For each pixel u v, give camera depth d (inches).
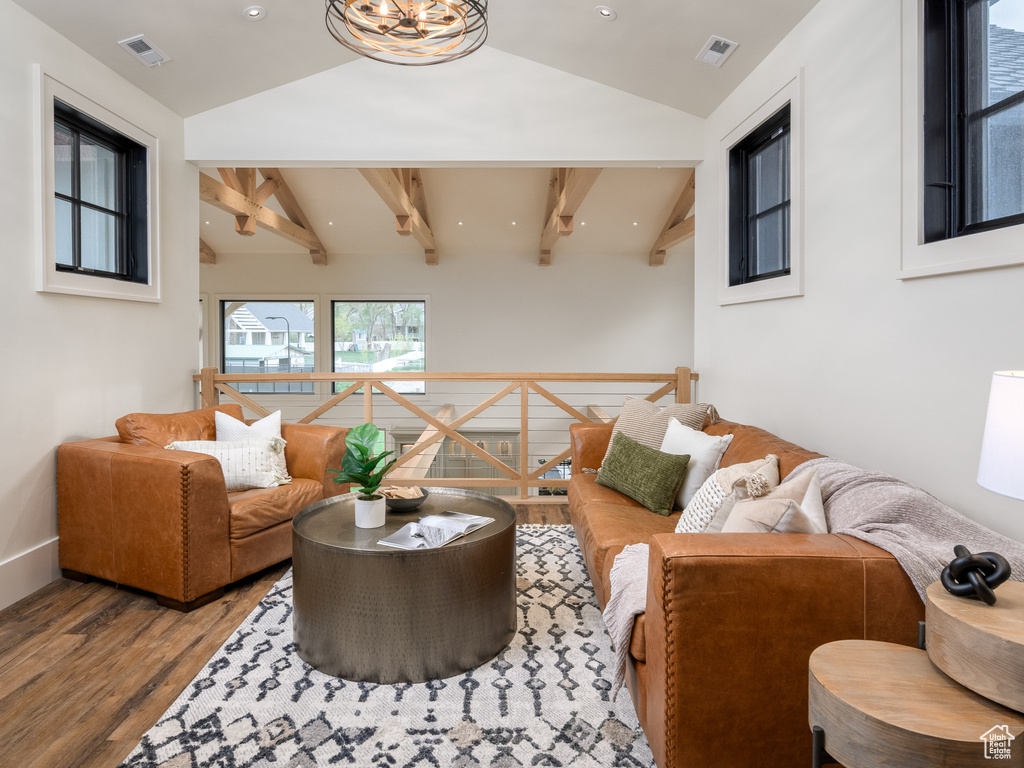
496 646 86.0
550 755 64.7
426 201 280.8
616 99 158.9
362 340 337.1
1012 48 71.8
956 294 74.3
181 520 99.3
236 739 67.2
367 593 79.0
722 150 147.4
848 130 96.7
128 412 137.0
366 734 68.3
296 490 122.6
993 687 40.4
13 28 106.0
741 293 135.8
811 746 56.1
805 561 55.4
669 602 55.7
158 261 145.5
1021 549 58.9
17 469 106.9
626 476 113.5
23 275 108.4
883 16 87.5
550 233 269.9
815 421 107.6
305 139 158.7
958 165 78.9
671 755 55.9
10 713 72.4
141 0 113.7
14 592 105.0
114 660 85.1
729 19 115.5
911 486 67.6
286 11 128.4
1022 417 43.9
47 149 112.6
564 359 333.4
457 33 94.7
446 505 104.9
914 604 55.2
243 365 332.8
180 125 156.3
